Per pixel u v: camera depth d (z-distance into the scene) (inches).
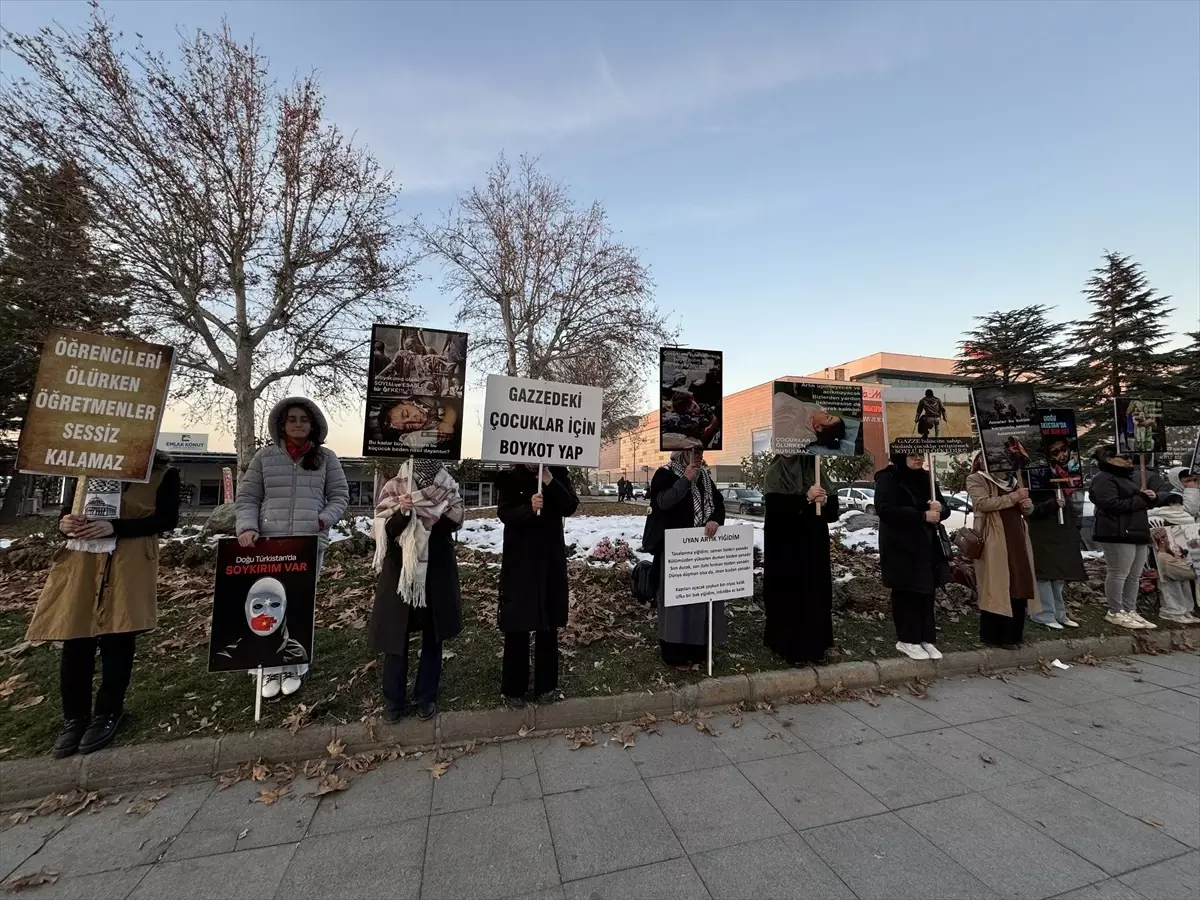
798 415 163.6
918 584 167.5
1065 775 115.3
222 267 484.1
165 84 430.6
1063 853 91.4
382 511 124.3
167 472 125.4
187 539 287.4
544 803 103.7
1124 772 116.8
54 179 411.2
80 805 102.6
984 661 176.7
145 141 436.1
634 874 85.7
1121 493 213.9
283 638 124.2
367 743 121.6
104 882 83.7
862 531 447.2
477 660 157.8
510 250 832.9
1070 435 212.1
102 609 113.6
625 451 3122.5
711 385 158.4
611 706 137.2
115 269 435.8
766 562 170.1
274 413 134.4
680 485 149.6
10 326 528.7
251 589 123.8
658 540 154.3
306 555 127.3
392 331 128.0
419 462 127.3
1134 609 219.9
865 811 102.1
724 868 87.1
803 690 154.8
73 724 112.6
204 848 91.3
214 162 457.7
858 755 122.6
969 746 127.2
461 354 132.0
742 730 133.9
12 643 163.6
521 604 128.4
